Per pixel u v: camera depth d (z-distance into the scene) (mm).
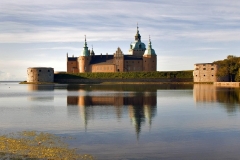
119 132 42500
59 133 42125
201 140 38312
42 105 74750
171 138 39250
